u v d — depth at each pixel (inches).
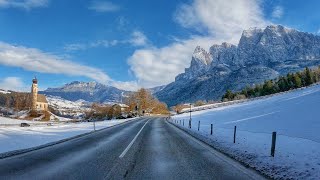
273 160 491.2
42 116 5231.3
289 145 679.1
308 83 6373.0
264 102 3221.0
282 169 417.4
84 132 1143.6
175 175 372.2
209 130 1387.8
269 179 362.6
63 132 1100.5
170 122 2512.3
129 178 347.6
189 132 1249.4
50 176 344.5
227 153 585.6
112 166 421.7
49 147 629.3
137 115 5231.3
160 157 525.3
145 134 1099.3
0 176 339.6
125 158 502.9
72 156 508.7
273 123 1396.4
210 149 658.2
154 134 1104.8
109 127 1581.0
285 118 1526.8
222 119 2300.7
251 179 361.1
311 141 725.3
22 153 529.0
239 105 3890.3
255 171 410.0
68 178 336.2
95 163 442.0
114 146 682.8
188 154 571.5
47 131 1123.9
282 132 1023.0
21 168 389.4
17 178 331.0
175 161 483.2
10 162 432.8
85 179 334.0
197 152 603.8
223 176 373.7
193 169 415.8
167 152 596.4
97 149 617.6
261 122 1514.5
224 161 490.9
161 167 425.7
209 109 4707.2
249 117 1989.4
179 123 2308.1
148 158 510.3
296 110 1770.4
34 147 615.2
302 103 2103.8
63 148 616.1
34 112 5482.3
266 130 1144.8
